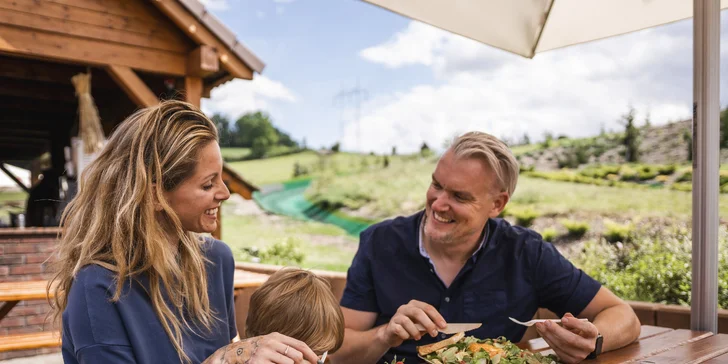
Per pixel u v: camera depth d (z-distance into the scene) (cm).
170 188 143
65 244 144
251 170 3569
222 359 131
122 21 626
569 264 236
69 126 1066
